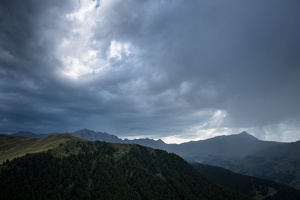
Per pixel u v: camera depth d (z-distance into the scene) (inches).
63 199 6668.3
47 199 6432.1
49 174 7273.6
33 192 6456.7
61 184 7140.8
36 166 7367.1
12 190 6284.5
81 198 6924.2
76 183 7426.2
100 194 7317.9
